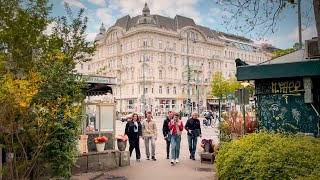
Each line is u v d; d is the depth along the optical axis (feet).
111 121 38.81
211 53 322.14
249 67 34.19
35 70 23.79
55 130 22.90
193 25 309.63
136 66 272.72
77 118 24.81
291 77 33.76
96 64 322.75
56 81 23.91
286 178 18.83
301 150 20.20
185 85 290.97
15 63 30.17
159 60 274.16
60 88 23.88
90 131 37.73
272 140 23.00
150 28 268.62
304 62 31.60
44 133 22.77
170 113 44.27
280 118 35.60
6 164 23.67
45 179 26.13
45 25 37.22
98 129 38.22
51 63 24.94
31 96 20.71
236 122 38.91
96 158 34.86
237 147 23.24
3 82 20.83
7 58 28.45
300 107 34.47
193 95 289.33
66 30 46.14
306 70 31.48
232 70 345.31
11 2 35.29
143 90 250.78
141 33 270.05
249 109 70.23
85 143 34.60
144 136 43.19
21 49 33.45
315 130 33.45
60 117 23.49
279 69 32.60
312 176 17.31
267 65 33.22
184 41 294.05
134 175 32.68
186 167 36.78
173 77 283.18
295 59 35.01
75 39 46.52
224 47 338.95
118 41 295.28
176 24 295.69
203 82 303.27
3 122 20.35
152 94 267.59
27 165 22.29
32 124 22.06
